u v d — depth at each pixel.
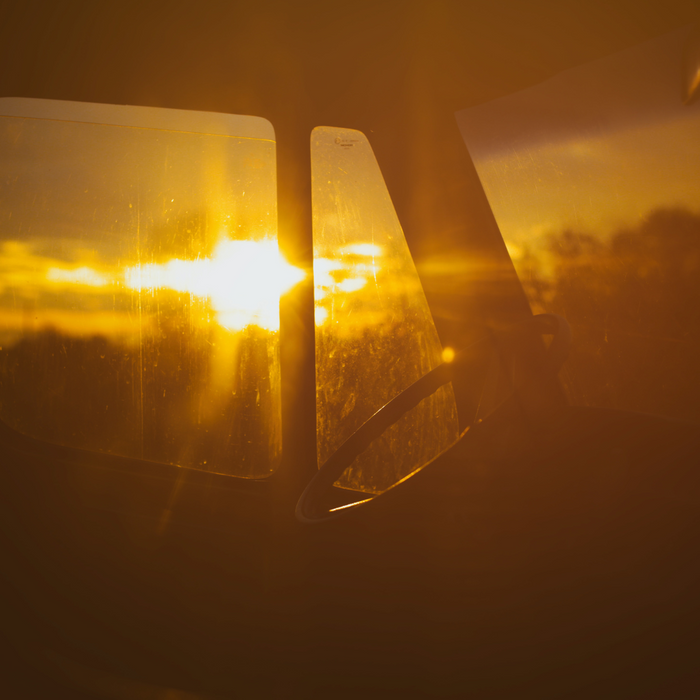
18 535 1.38
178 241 1.42
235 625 1.32
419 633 1.06
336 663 1.14
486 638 1.03
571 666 0.99
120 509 1.40
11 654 1.35
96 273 1.41
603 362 1.34
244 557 1.34
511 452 1.03
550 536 1.01
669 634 0.93
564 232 1.45
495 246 1.51
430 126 1.52
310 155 1.43
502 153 1.53
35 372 1.40
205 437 1.41
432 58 1.46
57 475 1.40
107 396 1.42
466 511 1.02
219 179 1.41
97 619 1.38
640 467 1.01
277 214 1.39
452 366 1.23
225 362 1.41
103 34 1.33
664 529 0.97
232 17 1.30
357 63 1.44
